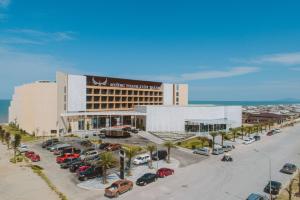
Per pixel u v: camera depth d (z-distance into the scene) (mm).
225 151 86000
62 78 112688
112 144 85250
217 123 121812
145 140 100625
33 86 112250
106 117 128125
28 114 117125
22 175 58438
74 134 110000
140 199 46500
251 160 75938
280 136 126688
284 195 49531
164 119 120562
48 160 71875
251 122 194750
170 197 47562
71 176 58344
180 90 165125
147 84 150375
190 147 89875
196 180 56875
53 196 47031
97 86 125938
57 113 109625
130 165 61188
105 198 46625
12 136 109812
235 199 47125
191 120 120375
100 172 57969
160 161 71938
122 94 138125
